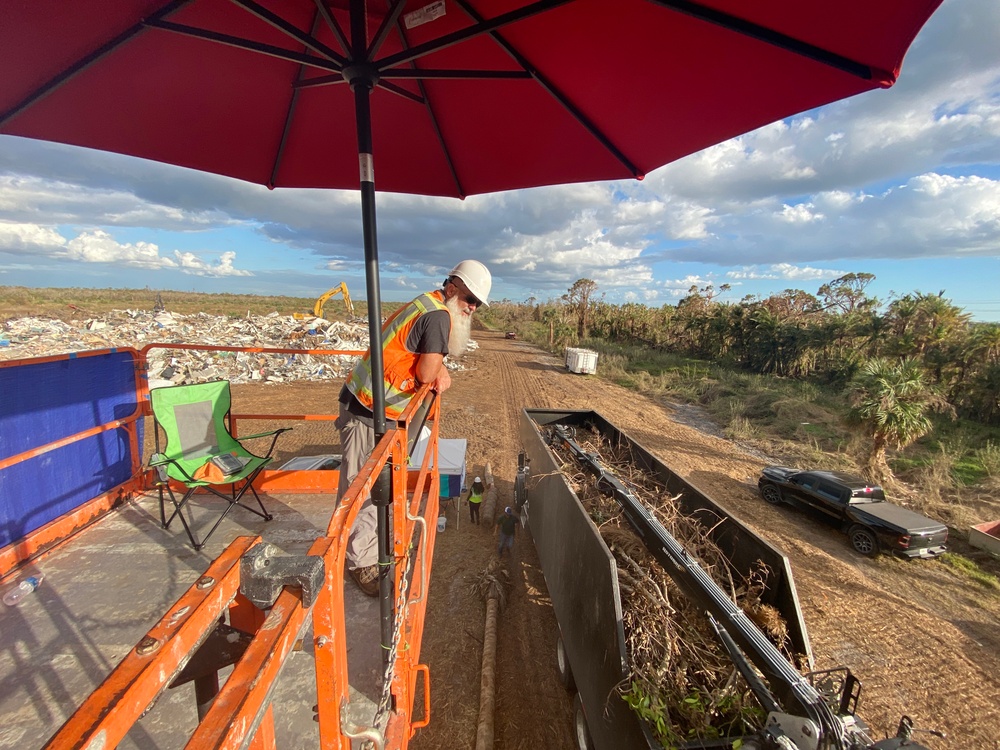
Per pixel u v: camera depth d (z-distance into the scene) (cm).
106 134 224
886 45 129
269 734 81
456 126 260
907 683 482
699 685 283
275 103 234
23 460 257
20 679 180
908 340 1691
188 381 1552
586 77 204
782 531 788
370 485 112
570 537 430
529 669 482
